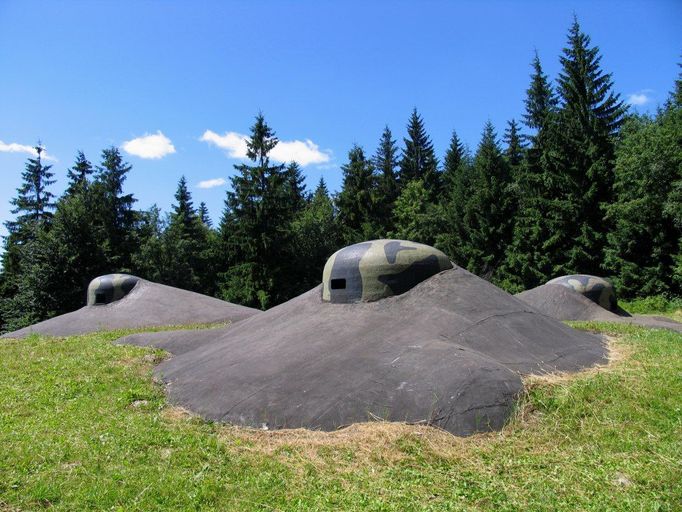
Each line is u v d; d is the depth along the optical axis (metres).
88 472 4.13
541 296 14.62
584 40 29.59
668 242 24.73
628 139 25.00
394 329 6.87
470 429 4.63
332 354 6.39
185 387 6.57
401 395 5.16
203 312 15.35
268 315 9.11
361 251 8.20
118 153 37.72
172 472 4.14
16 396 6.45
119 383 7.05
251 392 5.82
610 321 12.48
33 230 29.12
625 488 3.73
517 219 31.58
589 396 5.25
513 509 3.48
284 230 34.06
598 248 27.84
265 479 4.03
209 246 41.84
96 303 15.73
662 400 5.24
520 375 5.55
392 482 3.90
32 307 26.59
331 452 4.45
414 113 45.59
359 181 39.09
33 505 3.64
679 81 27.48
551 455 4.27
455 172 41.16
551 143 29.98
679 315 21.62
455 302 7.43
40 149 39.81
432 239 36.91
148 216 38.81
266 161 34.91
